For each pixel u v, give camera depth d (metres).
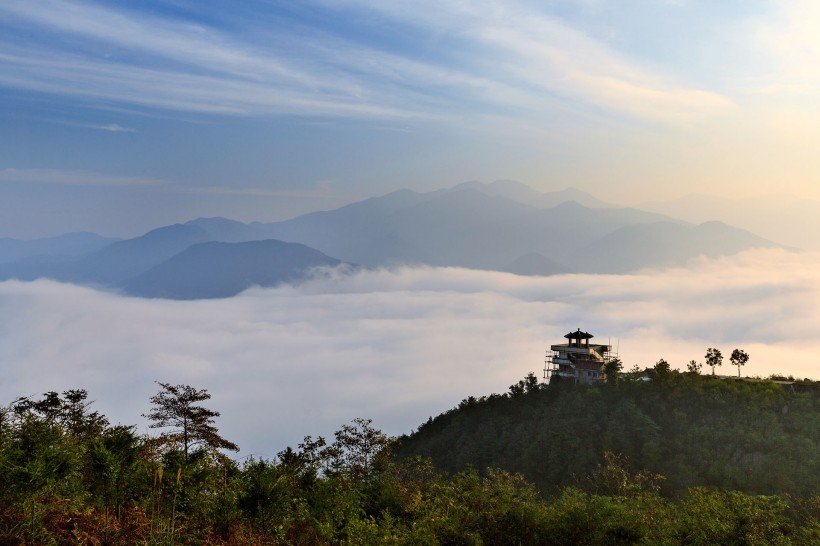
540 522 25.11
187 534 17.52
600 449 78.19
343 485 29.67
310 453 32.72
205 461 23.00
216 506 20.42
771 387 85.62
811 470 60.28
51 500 16.31
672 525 25.47
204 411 24.39
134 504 18.38
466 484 32.50
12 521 14.96
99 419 25.86
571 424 86.69
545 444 84.75
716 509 26.94
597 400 92.88
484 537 24.80
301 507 24.94
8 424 17.70
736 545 23.64
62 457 16.70
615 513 25.03
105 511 17.03
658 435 78.00
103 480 17.69
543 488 75.62
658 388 90.62
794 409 78.06
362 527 23.25
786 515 40.81
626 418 83.88
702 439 74.19
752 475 61.97
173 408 24.11
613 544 24.17
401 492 31.44
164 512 18.59
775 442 68.19
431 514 25.05
